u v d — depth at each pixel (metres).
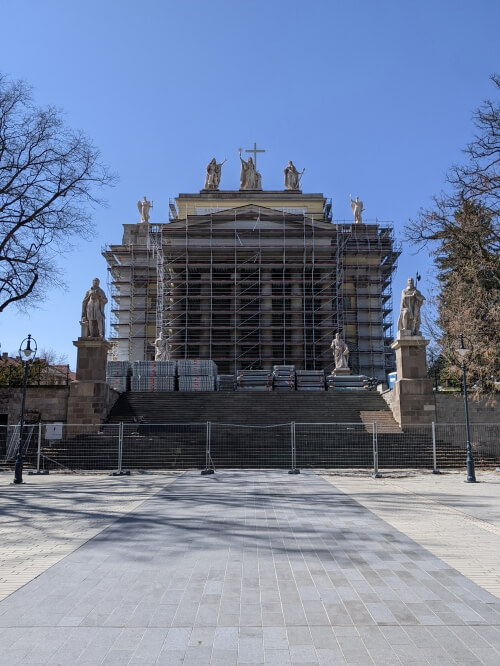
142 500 13.36
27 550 8.27
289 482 17.30
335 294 55.59
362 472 20.70
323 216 62.16
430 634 4.96
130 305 59.78
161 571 7.05
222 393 31.33
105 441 24.08
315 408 29.25
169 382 37.44
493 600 5.89
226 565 7.33
